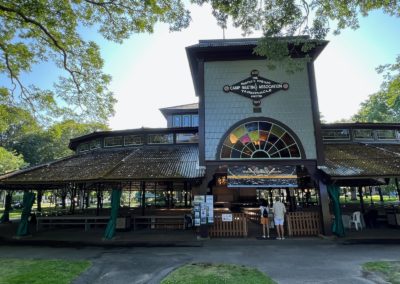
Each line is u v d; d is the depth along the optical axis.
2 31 12.73
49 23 12.37
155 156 15.33
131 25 13.02
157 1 11.62
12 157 30.83
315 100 13.36
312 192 34.59
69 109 15.29
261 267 7.84
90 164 15.10
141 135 17.77
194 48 13.48
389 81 16.55
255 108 13.36
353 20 10.10
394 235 12.40
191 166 13.52
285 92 13.52
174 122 25.50
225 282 6.43
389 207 17.34
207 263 8.28
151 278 6.99
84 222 16.52
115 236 13.10
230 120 13.29
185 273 7.19
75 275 7.06
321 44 12.96
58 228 16.69
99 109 15.45
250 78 13.69
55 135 15.80
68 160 17.09
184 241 11.74
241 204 23.72
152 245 11.20
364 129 17.41
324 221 12.33
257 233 13.45
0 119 15.09
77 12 12.70
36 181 13.13
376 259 8.52
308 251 9.82
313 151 12.91
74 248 10.85
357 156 14.39
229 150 13.01
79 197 29.59
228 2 9.70
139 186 26.81
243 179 12.78
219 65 13.88
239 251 9.96
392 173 11.78
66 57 14.08
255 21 10.14
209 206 12.45
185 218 15.98
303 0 9.49
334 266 7.82
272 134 13.16
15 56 13.62
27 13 11.64
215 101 13.49
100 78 14.80
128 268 7.86
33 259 8.98
